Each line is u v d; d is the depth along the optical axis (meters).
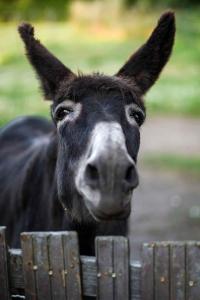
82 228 3.77
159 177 10.54
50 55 3.94
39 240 2.99
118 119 3.17
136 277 2.90
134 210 8.68
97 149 2.86
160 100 17.86
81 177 3.04
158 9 32.97
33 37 3.99
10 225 4.68
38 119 5.88
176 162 11.51
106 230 3.83
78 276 2.96
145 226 7.93
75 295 3.00
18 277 3.14
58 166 3.62
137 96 3.46
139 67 3.94
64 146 3.38
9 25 32.12
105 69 21.20
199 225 7.97
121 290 2.91
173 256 2.81
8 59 22.02
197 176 10.59
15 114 13.80
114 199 2.76
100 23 33.00
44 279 3.03
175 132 14.58
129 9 33.28
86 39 29.48
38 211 4.25
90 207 2.92
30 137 5.49
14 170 4.92
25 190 4.43
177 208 8.77
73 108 3.31
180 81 20.31
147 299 2.88
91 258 2.97
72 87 3.37
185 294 2.83
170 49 4.00
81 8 34.03
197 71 22.06
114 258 2.90
